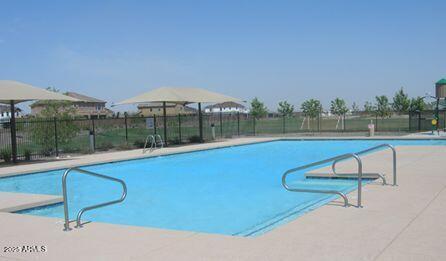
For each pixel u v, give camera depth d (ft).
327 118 171.42
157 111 204.03
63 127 68.95
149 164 59.11
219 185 41.63
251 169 52.95
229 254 17.01
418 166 41.04
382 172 37.47
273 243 18.16
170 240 19.25
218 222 27.55
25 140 79.92
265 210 30.30
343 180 38.73
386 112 159.63
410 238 18.26
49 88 79.51
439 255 16.11
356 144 80.28
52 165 52.90
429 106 146.00
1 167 52.85
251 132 109.60
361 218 21.77
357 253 16.57
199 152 70.69
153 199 35.50
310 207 30.42
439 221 20.89
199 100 77.92
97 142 82.17
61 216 29.53
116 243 19.10
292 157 65.26
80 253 17.89
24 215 25.40
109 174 50.75
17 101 59.41
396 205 24.47
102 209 31.96
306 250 17.12
